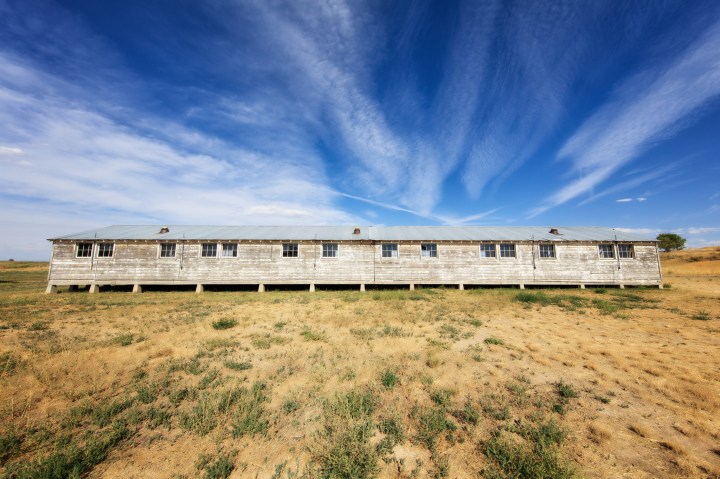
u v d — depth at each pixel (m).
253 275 22.39
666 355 7.80
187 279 22.09
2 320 11.86
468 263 23.31
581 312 13.24
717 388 5.94
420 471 3.88
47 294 20.05
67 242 21.73
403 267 23.06
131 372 6.90
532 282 23.23
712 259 49.88
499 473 3.77
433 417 4.89
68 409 5.29
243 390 5.95
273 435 4.61
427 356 7.87
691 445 4.33
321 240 22.64
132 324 11.28
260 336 9.70
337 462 3.87
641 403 5.51
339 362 7.44
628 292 20.44
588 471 3.81
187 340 9.32
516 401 5.59
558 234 25.00
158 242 22.14
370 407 5.26
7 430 4.59
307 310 13.98
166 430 4.77
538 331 10.27
